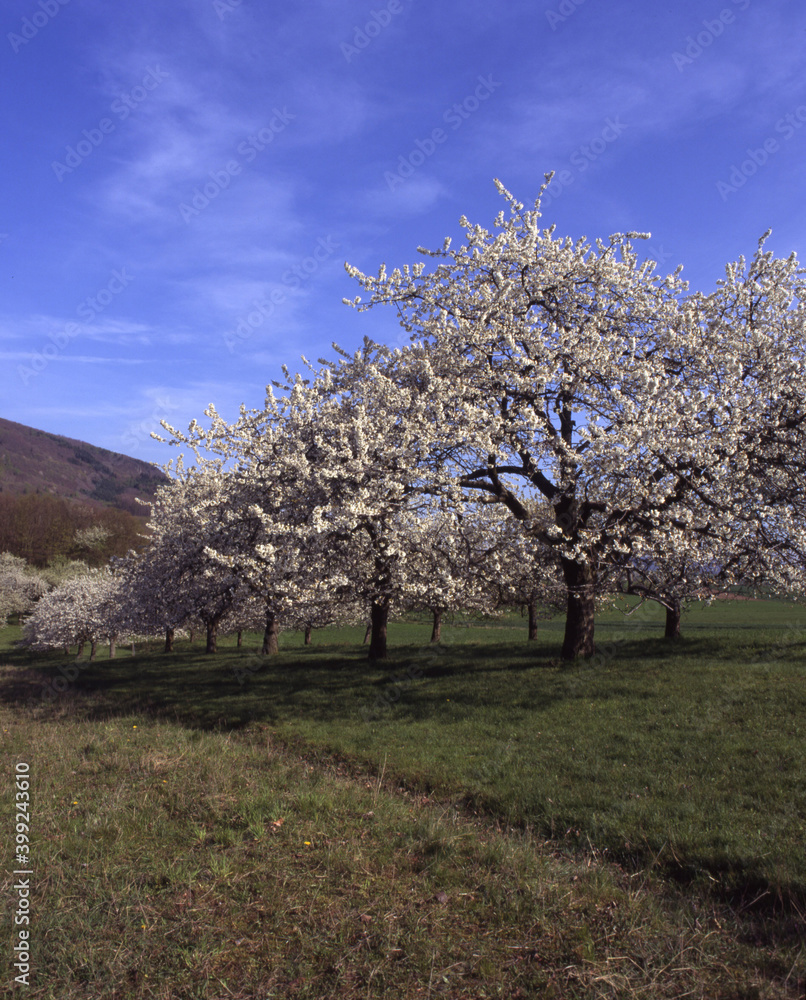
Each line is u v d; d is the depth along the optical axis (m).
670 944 4.83
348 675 18.03
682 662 15.23
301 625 26.41
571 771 9.06
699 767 8.67
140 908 5.41
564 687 13.58
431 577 15.97
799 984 4.30
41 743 12.01
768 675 13.23
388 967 4.61
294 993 4.36
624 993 4.29
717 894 5.76
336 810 7.78
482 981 4.45
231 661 25.11
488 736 11.18
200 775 9.19
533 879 5.88
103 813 7.60
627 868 6.39
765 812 7.14
